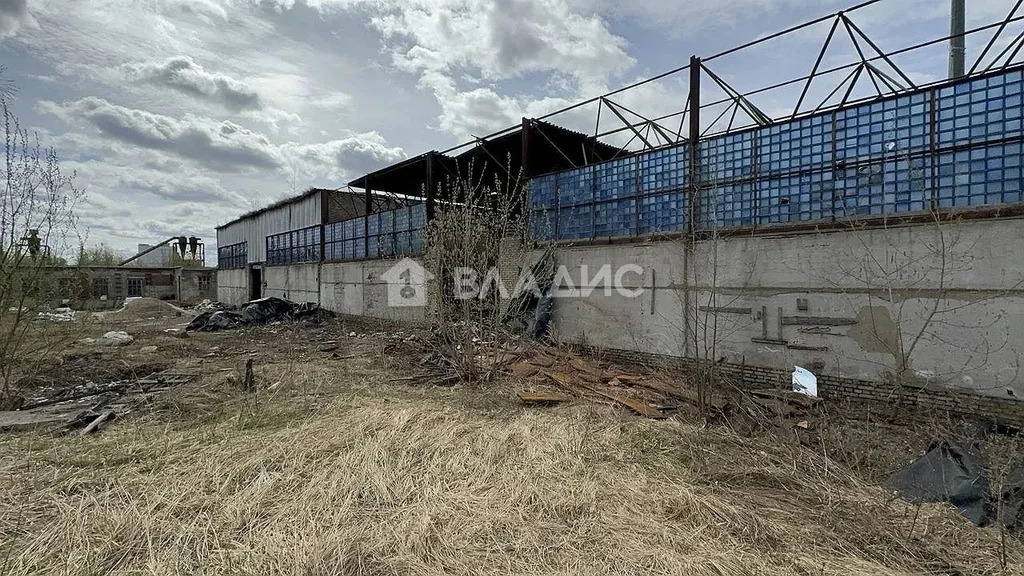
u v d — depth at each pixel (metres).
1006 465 3.62
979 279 5.48
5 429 5.11
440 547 2.91
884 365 6.11
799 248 6.89
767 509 3.40
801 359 6.86
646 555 2.80
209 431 4.98
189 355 10.37
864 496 3.59
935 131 5.89
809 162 6.93
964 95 5.69
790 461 4.20
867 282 6.27
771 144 7.32
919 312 5.89
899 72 7.35
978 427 5.04
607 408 5.83
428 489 3.63
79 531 3.01
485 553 2.85
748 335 7.41
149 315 19.45
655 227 8.80
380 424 5.00
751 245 7.39
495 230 10.14
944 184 5.83
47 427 5.21
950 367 5.66
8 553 2.79
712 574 2.64
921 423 5.42
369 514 3.29
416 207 14.62
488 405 6.07
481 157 14.12
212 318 16.22
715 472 3.96
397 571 2.68
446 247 9.77
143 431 5.03
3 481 3.73
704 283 7.91
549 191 10.84
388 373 8.16
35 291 7.02
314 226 20.66
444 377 7.78
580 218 10.16
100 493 3.56
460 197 14.88
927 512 3.35
